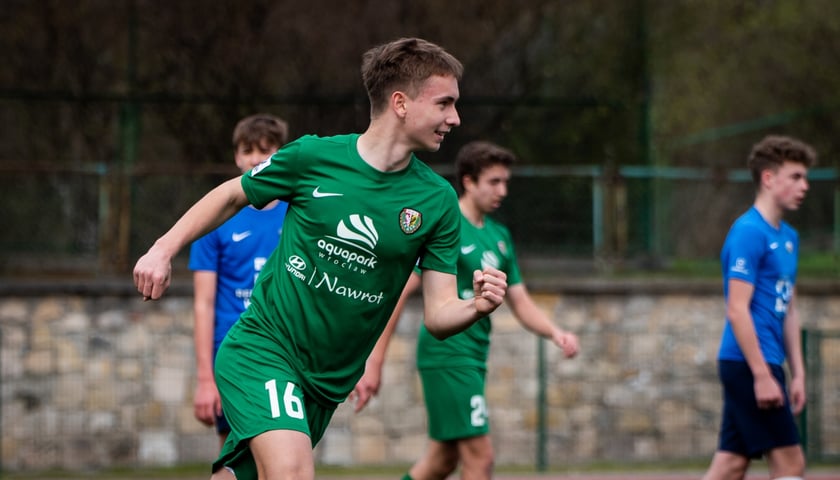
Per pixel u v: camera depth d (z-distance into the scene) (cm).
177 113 4869
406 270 1664
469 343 2512
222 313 2292
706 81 7388
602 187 4800
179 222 1612
